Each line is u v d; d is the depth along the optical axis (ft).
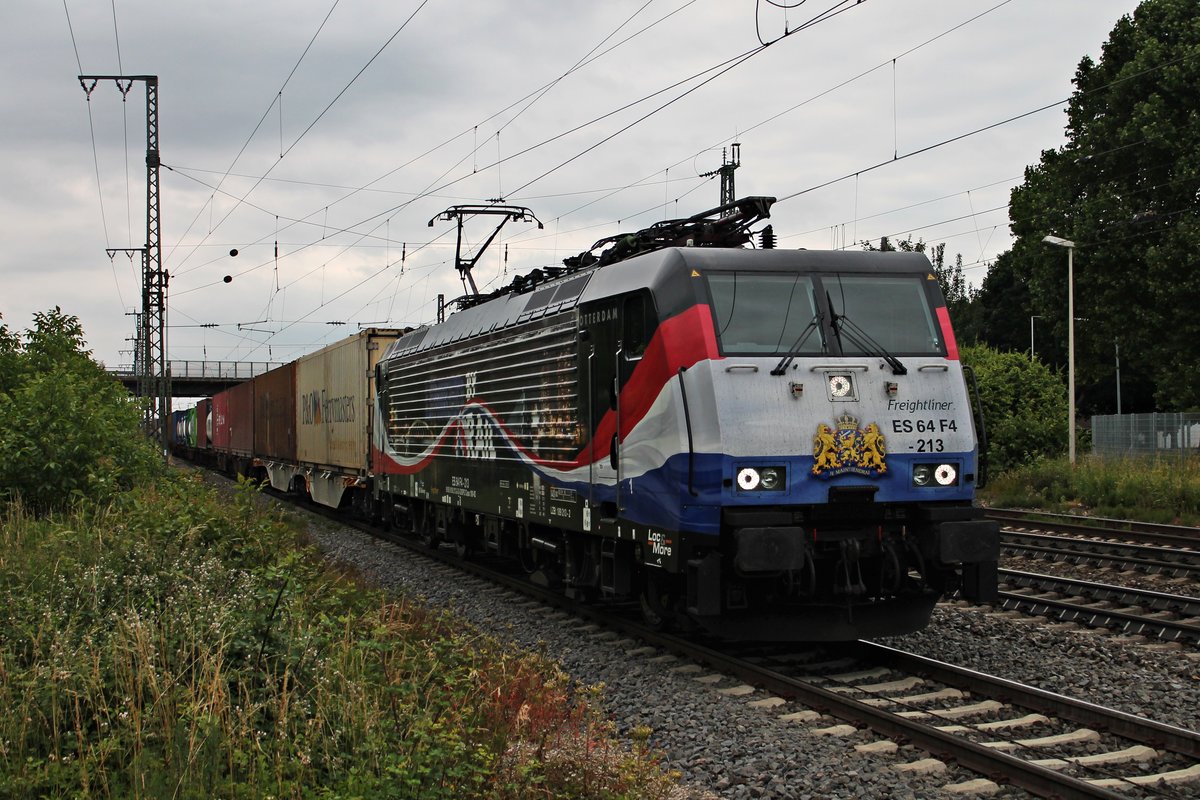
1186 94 94.53
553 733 21.08
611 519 32.01
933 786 19.08
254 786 16.15
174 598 23.95
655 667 29.55
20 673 19.71
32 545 33.94
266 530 36.99
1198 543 50.11
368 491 71.51
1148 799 18.07
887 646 30.58
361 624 28.02
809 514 27.78
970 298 226.38
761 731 22.68
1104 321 105.19
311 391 85.92
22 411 46.65
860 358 28.07
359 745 18.12
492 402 43.34
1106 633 31.65
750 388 27.07
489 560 53.42
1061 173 108.06
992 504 75.05
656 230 34.35
